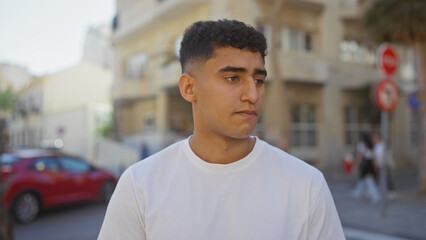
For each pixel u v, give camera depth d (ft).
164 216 4.08
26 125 101.35
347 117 58.80
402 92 59.82
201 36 4.24
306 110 54.60
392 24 28.53
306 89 54.13
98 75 106.11
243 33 4.09
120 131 70.23
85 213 27.63
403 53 62.90
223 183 4.17
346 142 58.29
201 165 4.26
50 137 89.92
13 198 24.16
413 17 27.58
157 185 4.30
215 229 4.02
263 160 4.33
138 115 67.56
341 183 40.55
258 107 4.20
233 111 4.06
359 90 57.88
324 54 55.36
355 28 58.75
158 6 56.24
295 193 4.20
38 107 97.96
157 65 60.03
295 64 50.24
